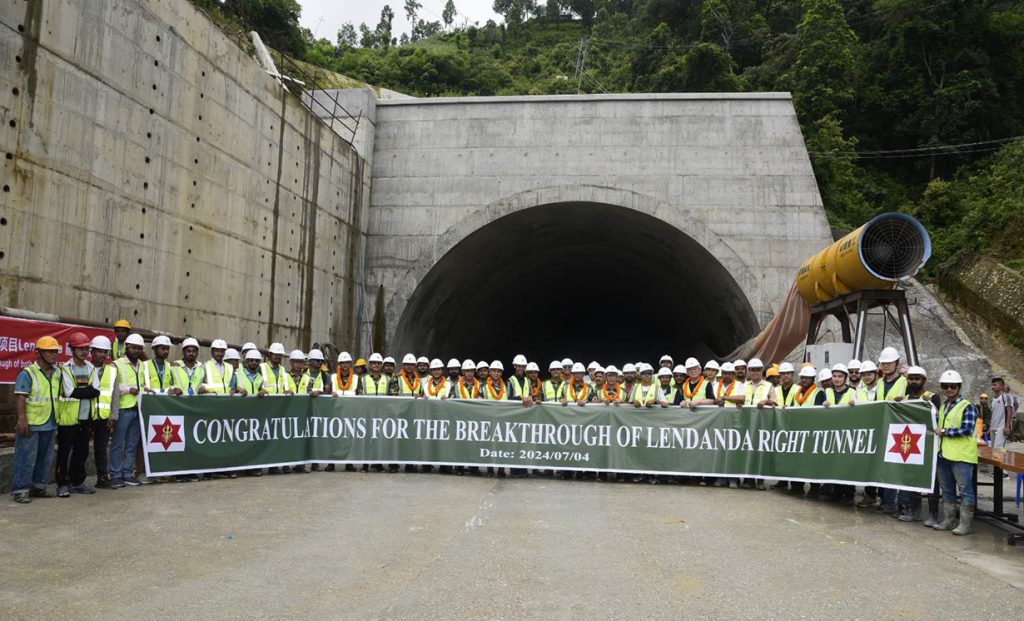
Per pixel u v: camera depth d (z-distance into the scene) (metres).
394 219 20.02
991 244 24.91
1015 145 29.97
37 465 8.05
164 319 12.13
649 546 6.30
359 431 11.02
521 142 19.84
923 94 36.03
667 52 46.34
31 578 4.87
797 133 19.16
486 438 10.85
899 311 12.83
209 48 13.33
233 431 10.04
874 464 8.21
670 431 10.52
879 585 5.25
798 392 10.25
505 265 24.34
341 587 4.84
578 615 4.37
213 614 4.22
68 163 10.10
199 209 13.07
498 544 6.22
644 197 19.30
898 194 34.50
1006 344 22.05
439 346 24.16
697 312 25.12
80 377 8.41
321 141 17.61
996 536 7.34
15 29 9.27
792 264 18.70
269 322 15.48
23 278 9.41
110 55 10.86
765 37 46.41
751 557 6.00
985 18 36.91
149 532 6.39
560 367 12.62
